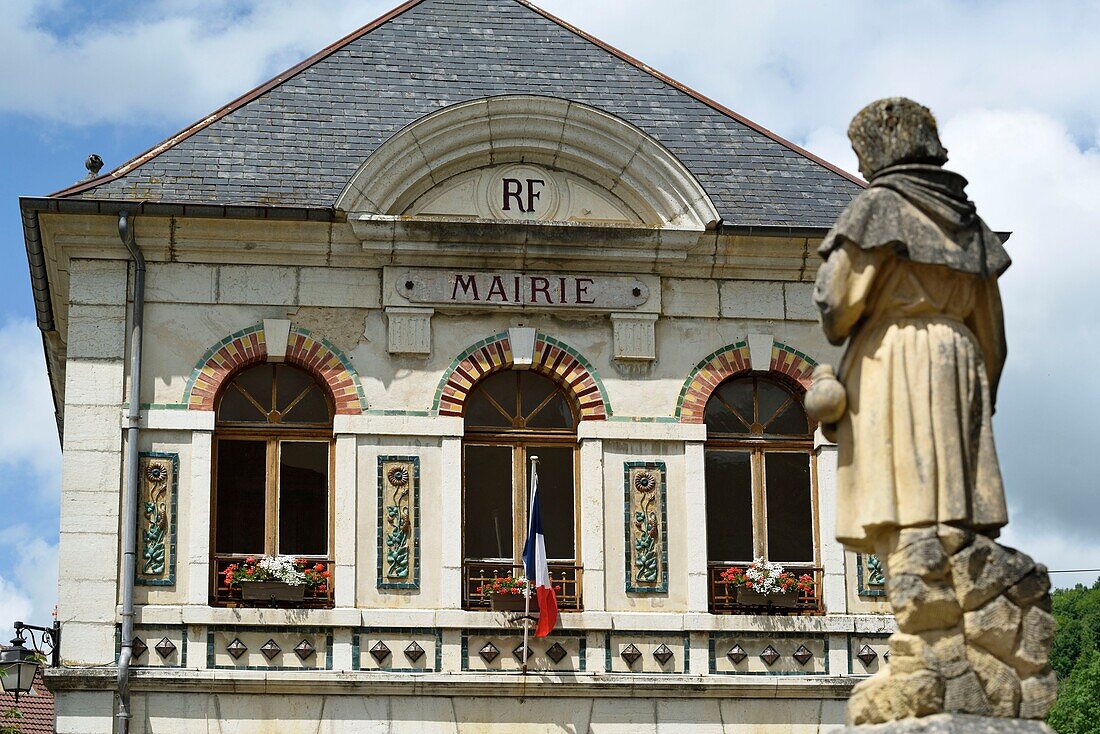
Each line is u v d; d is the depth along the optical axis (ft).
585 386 78.74
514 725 75.15
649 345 79.36
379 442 77.15
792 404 80.33
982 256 34.91
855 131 36.14
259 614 74.59
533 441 78.79
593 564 77.15
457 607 75.92
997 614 33.86
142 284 77.20
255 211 77.00
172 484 75.66
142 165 79.00
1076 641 163.94
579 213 80.38
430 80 84.23
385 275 78.54
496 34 86.74
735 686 76.02
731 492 79.46
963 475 34.19
